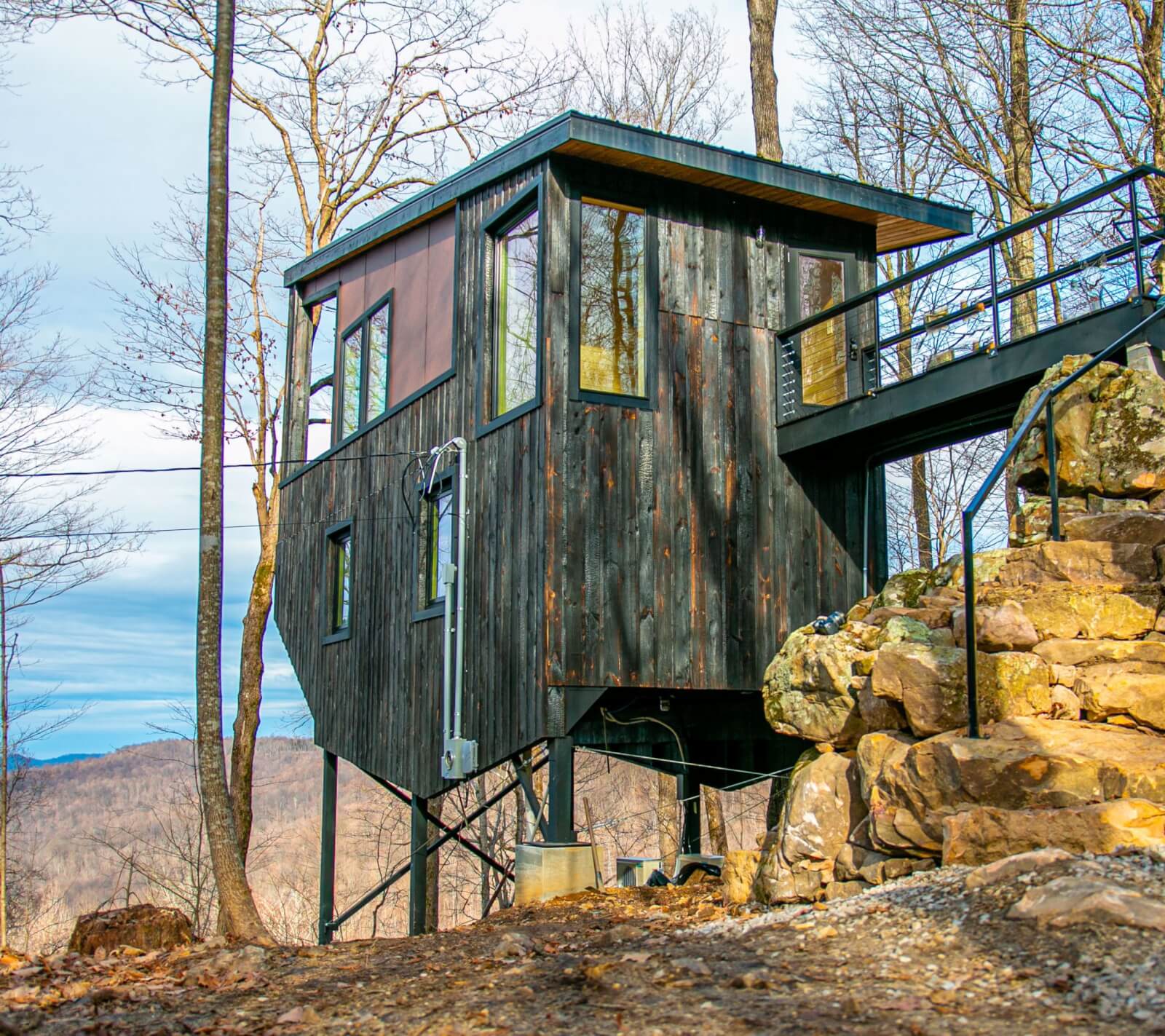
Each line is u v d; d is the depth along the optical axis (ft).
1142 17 49.62
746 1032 12.68
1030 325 51.90
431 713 38.17
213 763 28.58
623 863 34.76
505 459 34.99
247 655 58.95
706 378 36.06
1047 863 16.07
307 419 53.42
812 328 38.63
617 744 40.91
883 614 24.88
